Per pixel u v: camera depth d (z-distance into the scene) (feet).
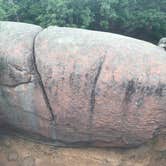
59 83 13.42
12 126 15.52
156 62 12.89
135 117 13.20
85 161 14.84
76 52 13.26
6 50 13.99
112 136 13.92
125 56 12.95
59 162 15.11
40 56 13.57
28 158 15.55
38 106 14.12
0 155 15.98
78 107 13.53
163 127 13.41
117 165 14.52
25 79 13.88
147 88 12.75
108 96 13.04
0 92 14.57
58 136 14.65
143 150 14.26
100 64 13.01
